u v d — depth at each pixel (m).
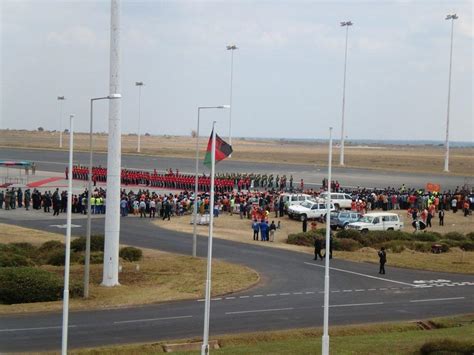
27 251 42.19
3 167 111.94
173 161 134.25
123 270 38.03
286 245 51.28
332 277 39.78
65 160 127.56
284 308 31.16
